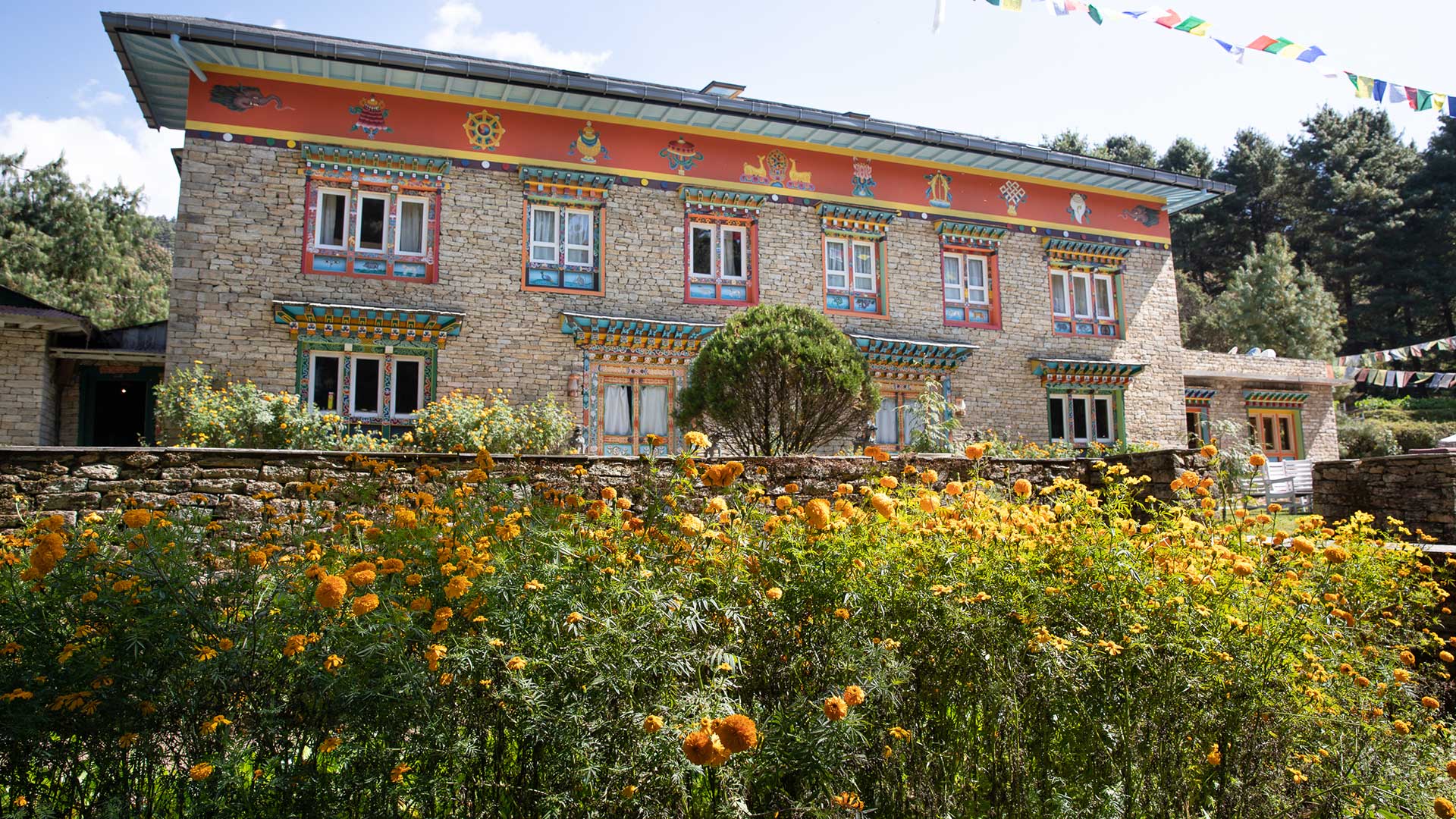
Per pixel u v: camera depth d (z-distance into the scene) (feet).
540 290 51.08
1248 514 17.16
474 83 48.73
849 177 59.52
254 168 46.06
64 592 9.03
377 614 8.82
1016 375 62.69
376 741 8.48
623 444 52.37
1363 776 11.59
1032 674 10.71
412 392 48.57
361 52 44.70
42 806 8.09
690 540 10.93
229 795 8.23
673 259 54.29
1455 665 18.38
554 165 51.93
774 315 40.24
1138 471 29.32
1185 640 11.18
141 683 8.46
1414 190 155.02
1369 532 17.53
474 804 8.75
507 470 22.18
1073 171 64.13
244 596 9.59
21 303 52.60
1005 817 10.30
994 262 63.31
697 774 8.46
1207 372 76.95
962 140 58.95
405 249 49.49
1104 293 67.92
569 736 8.38
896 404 59.06
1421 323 150.41
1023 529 12.37
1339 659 12.75
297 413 40.24
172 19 41.81
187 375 42.37
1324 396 85.25
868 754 9.93
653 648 9.05
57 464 19.92
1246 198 166.50
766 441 37.93
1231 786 11.07
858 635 10.14
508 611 9.00
